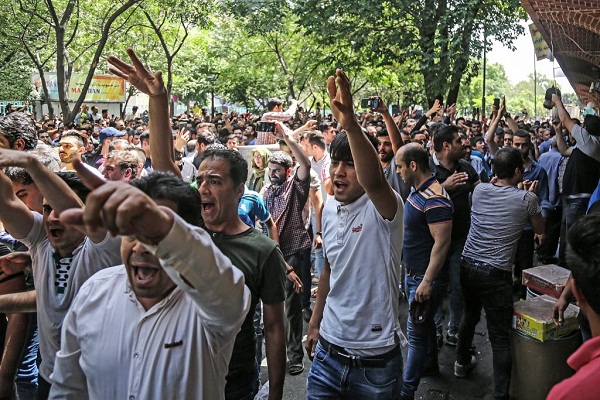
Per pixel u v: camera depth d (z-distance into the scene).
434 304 4.48
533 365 4.13
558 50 12.15
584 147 6.16
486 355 5.32
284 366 2.93
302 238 5.51
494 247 4.29
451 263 5.35
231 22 30.47
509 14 18.19
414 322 4.09
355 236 3.04
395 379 3.08
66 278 2.69
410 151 4.31
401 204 3.02
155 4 21.88
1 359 3.27
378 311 3.02
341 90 2.64
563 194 6.96
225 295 1.73
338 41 20.31
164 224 1.45
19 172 3.31
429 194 4.23
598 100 15.64
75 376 2.16
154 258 1.92
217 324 1.86
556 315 3.71
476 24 18.06
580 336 4.17
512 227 4.26
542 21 9.54
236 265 2.85
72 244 2.69
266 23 20.98
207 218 2.93
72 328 2.13
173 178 2.14
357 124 2.68
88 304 2.10
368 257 3.01
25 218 2.72
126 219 1.30
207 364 1.98
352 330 3.04
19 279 3.01
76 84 34.41
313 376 3.21
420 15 18.44
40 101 33.12
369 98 4.94
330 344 3.12
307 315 6.03
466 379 4.85
